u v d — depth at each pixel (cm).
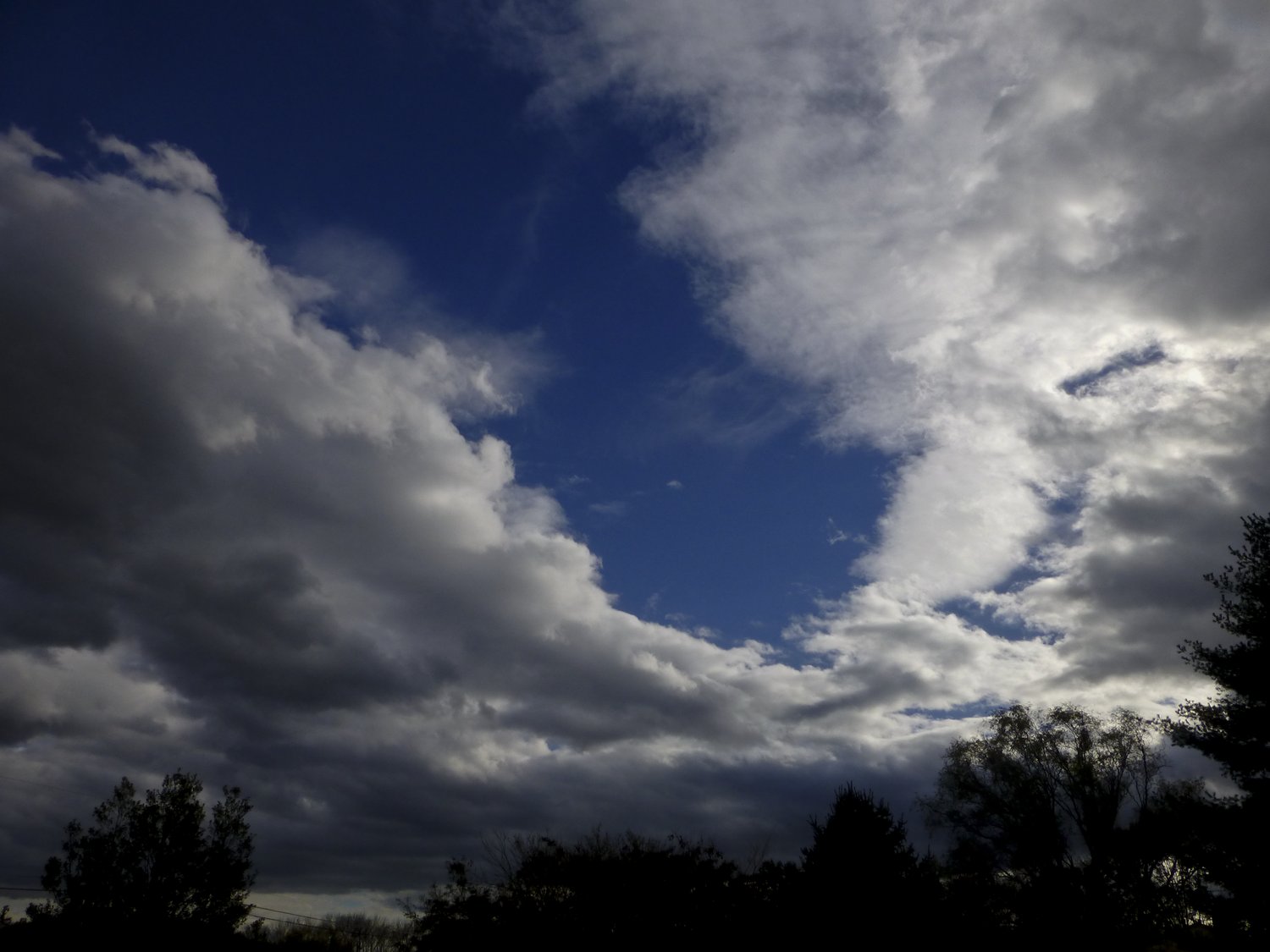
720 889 2572
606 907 2509
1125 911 3434
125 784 3006
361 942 4200
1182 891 3291
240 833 3061
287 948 3678
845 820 2775
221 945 2902
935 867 2850
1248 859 2852
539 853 2616
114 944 2753
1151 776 4075
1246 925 2905
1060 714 4250
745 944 2505
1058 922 3378
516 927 2481
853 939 2522
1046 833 3906
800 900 2567
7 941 2680
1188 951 3172
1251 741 2975
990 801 4116
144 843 2909
